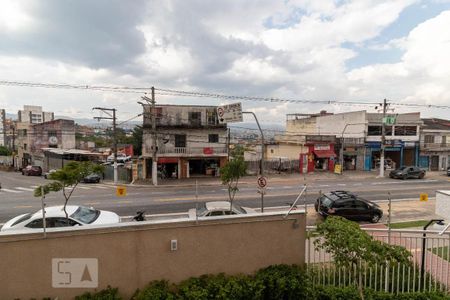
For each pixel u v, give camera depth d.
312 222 17.31
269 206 20.83
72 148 53.19
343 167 42.66
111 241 7.08
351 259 7.00
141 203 21.41
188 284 7.38
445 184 31.52
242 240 7.97
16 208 19.84
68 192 26.17
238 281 7.62
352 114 43.62
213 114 36.81
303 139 42.19
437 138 44.69
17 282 6.64
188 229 7.55
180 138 36.09
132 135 58.19
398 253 6.71
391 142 42.72
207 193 25.91
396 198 24.02
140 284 7.30
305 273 8.16
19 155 60.22
